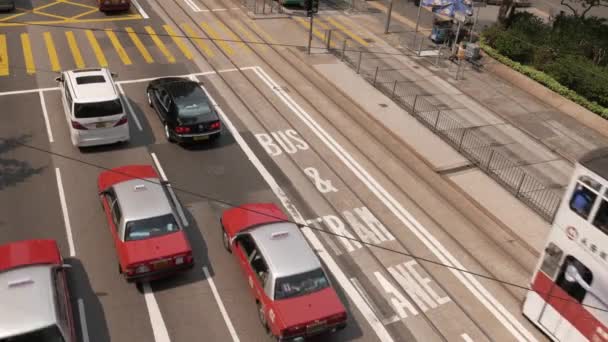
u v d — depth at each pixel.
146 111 21.47
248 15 34.09
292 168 18.89
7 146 18.30
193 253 14.57
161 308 12.80
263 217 14.55
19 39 26.97
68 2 32.97
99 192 15.28
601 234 11.09
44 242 13.05
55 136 19.14
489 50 31.02
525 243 16.52
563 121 25.44
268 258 12.45
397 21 36.66
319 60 28.56
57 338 10.33
